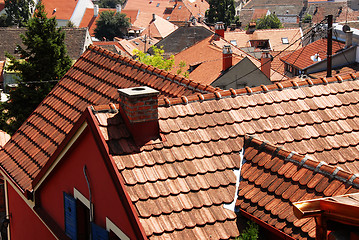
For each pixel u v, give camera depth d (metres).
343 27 41.53
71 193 10.66
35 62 26.30
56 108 14.73
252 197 8.34
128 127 8.95
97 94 14.03
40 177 11.77
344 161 9.54
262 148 9.09
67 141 9.98
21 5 103.38
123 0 161.75
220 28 44.91
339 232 6.04
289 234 7.45
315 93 10.83
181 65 37.38
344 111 10.57
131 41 78.25
